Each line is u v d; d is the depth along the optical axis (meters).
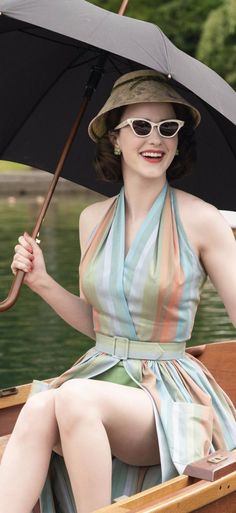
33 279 3.56
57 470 3.28
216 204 3.79
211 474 2.93
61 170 3.72
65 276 9.26
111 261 3.34
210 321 7.32
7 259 10.73
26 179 21.55
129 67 3.76
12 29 3.66
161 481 3.22
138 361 3.30
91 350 3.43
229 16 23.70
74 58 3.83
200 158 3.70
